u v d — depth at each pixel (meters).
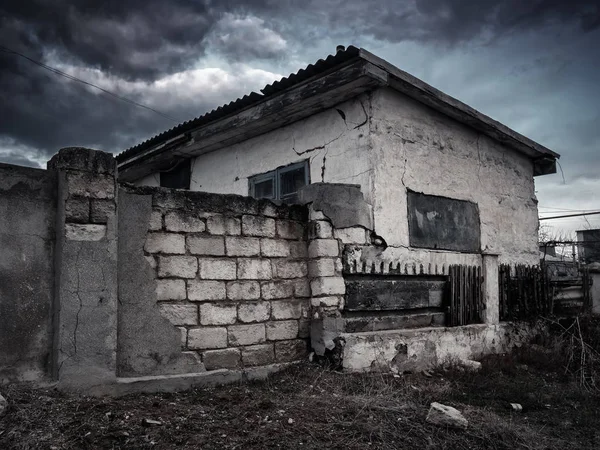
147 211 4.88
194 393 4.78
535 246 10.10
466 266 7.91
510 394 5.88
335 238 6.11
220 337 5.24
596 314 9.88
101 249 4.38
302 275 6.02
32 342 4.10
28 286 4.12
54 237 4.29
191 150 9.34
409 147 7.25
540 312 9.29
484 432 4.54
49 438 3.41
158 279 4.88
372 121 6.71
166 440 3.66
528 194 10.12
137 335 4.69
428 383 6.01
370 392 5.20
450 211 7.93
